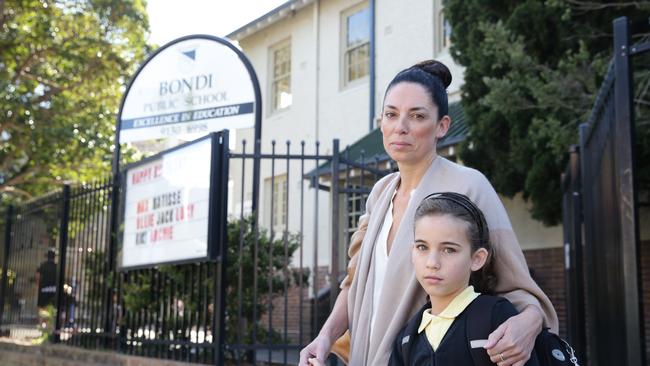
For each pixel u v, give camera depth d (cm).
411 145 212
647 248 801
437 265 181
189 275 651
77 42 1346
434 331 184
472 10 859
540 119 725
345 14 1477
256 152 658
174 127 862
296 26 1577
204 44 854
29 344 881
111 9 1364
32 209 1020
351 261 243
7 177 1448
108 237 775
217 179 615
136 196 729
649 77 544
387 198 227
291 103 1558
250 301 634
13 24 1360
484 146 857
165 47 884
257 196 671
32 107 1308
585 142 546
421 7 1282
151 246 687
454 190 207
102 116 1417
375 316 212
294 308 1218
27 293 1002
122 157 1416
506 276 194
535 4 761
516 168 824
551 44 773
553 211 805
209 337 638
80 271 844
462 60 897
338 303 242
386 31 1349
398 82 217
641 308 332
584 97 665
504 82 719
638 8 674
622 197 347
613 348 425
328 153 1379
